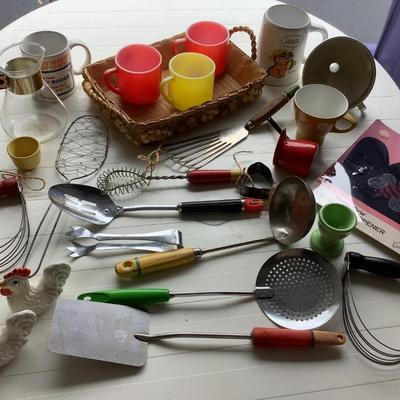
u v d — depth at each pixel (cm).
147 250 80
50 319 72
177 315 73
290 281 78
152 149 94
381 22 206
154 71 94
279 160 92
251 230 84
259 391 67
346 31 202
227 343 71
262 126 101
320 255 81
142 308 73
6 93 92
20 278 68
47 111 95
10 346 66
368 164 94
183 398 66
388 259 81
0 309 72
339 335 70
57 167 90
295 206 81
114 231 83
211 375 68
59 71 97
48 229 82
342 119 102
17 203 85
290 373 69
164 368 68
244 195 89
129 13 119
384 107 106
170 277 78
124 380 67
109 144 95
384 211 88
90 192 85
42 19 115
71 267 77
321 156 96
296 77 109
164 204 87
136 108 99
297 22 106
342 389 68
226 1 125
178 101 97
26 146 89
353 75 101
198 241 82
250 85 98
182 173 91
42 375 67
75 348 66
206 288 77
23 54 91
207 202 85
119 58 96
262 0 126
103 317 70
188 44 102
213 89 104
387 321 75
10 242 80
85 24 115
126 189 88
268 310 75
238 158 94
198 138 97
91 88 97
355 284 79
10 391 65
